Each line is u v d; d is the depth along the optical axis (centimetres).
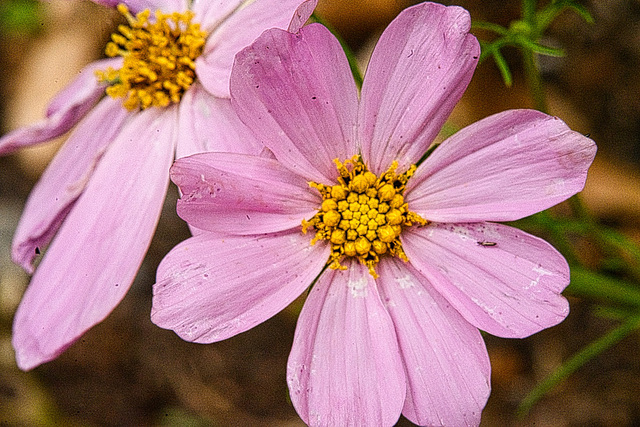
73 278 28
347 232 26
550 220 28
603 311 29
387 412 25
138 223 27
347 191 26
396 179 26
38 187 29
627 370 34
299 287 25
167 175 27
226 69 27
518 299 25
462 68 25
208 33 27
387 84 25
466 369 25
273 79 25
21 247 29
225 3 27
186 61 27
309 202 26
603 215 35
